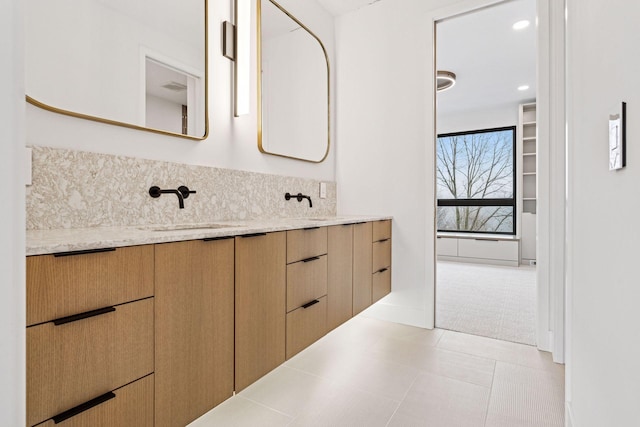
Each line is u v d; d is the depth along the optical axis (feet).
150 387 3.20
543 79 6.85
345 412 4.85
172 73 5.39
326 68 9.10
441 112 18.79
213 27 6.09
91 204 4.33
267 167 7.23
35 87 3.89
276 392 5.37
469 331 7.97
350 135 9.29
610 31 2.47
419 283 8.34
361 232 7.11
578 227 3.74
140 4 4.97
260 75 6.97
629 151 2.04
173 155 5.42
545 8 6.81
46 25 3.98
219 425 4.56
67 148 4.18
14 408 1.12
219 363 3.91
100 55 4.50
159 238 3.26
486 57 12.13
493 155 18.45
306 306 5.33
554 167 6.70
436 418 4.71
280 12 7.54
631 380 1.99
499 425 4.56
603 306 2.63
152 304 3.21
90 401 2.73
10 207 1.10
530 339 7.48
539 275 6.97
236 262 4.13
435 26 8.30
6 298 1.09
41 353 2.47
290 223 5.62
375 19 8.89
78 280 2.67
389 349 6.99
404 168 8.53
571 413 4.06
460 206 19.45
